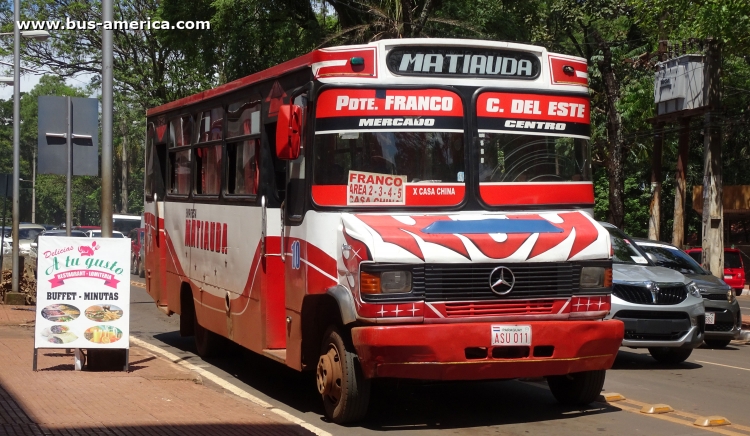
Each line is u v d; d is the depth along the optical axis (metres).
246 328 9.58
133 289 25.02
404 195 7.68
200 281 11.40
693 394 9.74
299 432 6.98
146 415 7.45
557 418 8.21
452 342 7.16
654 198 30.88
